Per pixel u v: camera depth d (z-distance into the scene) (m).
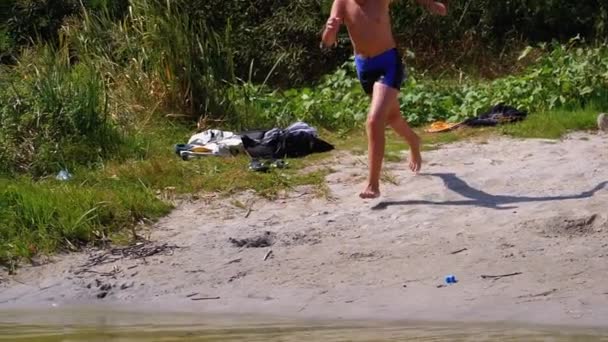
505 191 8.55
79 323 6.23
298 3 15.77
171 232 8.29
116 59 12.54
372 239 7.67
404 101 12.41
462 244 7.36
